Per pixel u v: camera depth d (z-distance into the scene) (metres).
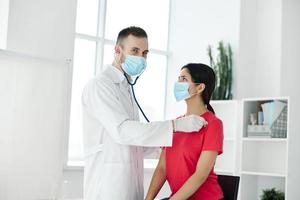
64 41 4.46
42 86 3.21
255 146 5.28
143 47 2.47
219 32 5.66
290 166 4.75
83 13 5.46
